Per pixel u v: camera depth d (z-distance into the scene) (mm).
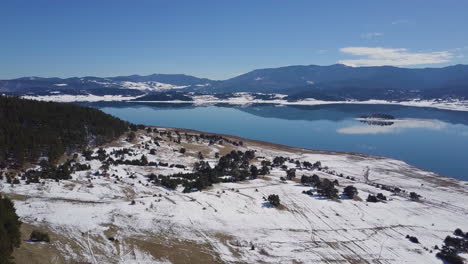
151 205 70125
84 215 62062
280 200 83500
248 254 55500
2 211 42812
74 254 47719
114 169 100062
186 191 82250
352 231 69750
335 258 57688
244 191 87875
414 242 67812
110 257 48531
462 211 89562
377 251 62062
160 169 106750
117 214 64062
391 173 127688
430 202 95000
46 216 60094
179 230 60781
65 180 84250
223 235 61094
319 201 85062
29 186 76438
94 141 127812
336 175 119312
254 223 68062
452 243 68125
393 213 82625
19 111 125062
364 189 102750
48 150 103875
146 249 52312
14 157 95438
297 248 59719
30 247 46000
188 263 50000
